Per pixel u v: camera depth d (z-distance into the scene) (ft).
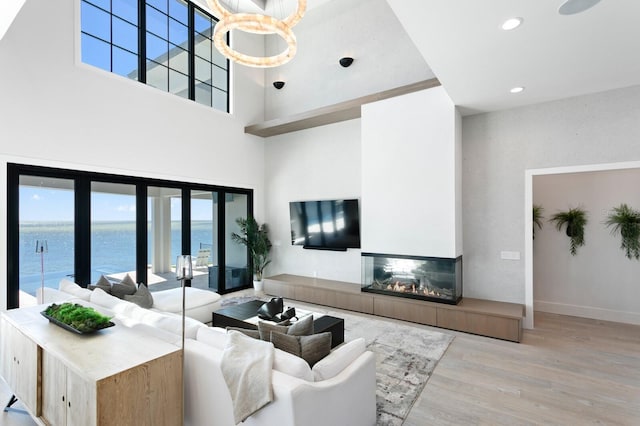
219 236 20.12
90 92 14.06
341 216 18.71
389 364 10.39
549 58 9.86
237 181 20.76
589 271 15.19
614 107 12.32
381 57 18.21
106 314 8.39
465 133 15.25
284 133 21.57
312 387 5.35
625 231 14.19
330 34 20.01
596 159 12.63
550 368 10.16
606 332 13.20
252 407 5.23
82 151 13.76
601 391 8.86
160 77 17.42
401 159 15.05
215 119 19.47
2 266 11.71
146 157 16.06
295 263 21.21
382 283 15.87
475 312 13.02
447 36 8.65
